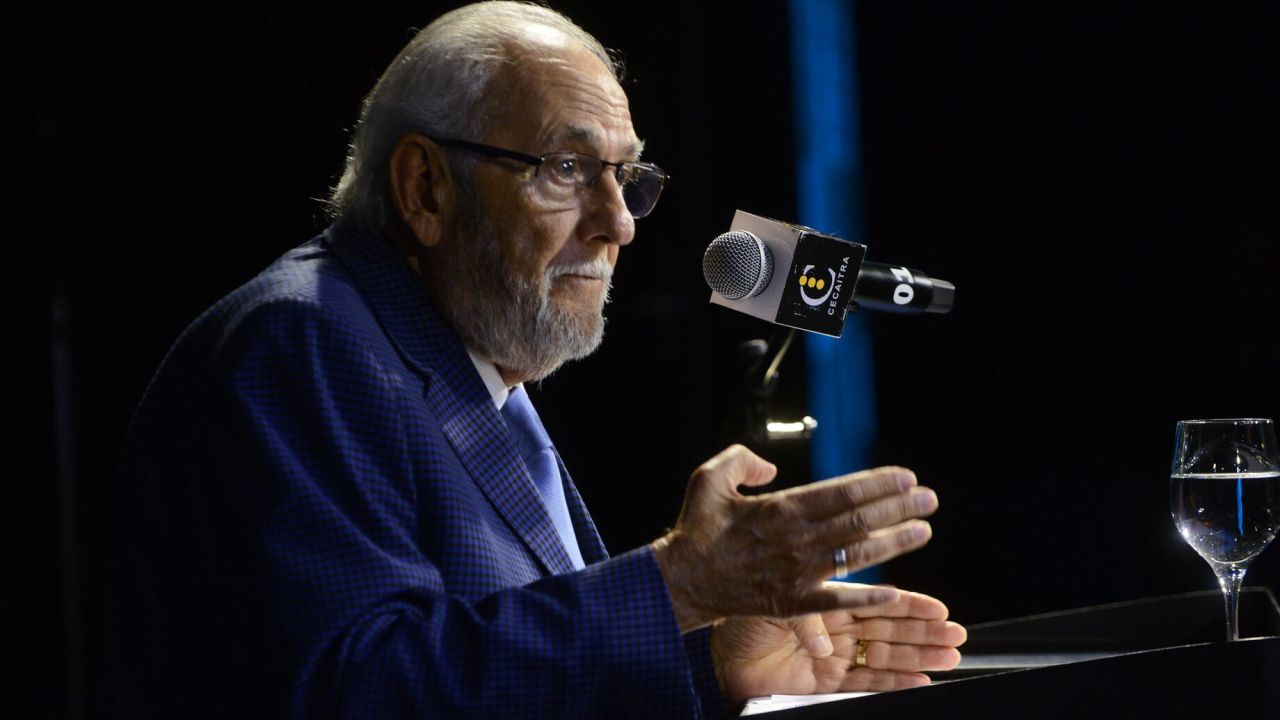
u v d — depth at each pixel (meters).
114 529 4.94
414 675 3.97
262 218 13.40
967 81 16.38
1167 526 15.84
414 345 5.13
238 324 4.74
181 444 4.71
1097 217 15.91
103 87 13.10
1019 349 16.41
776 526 4.07
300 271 5.13
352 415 4.58
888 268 6.68
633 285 16.39
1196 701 3.55
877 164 16.73
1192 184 15.44
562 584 4.18
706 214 16.47
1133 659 3.56
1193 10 15.29
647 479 16.19
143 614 4.74
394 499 4.49
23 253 12.88
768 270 6.30
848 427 17.14
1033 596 16.50
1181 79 15.40
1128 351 15.91
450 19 5.79
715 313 16.45
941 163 16.50
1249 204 15.18
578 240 5.60
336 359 4.64
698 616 4.17
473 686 3.96
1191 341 15.57
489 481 4.98
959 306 16.62
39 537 12.93
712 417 16.30
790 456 17.19
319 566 4.18
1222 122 15.22
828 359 17.12
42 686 12.87
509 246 5.47
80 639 13.05
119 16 13.10
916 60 16.56
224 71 13.35
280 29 13.41
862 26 16.67
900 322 17.02
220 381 4.59
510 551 4.88
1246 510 4.88
